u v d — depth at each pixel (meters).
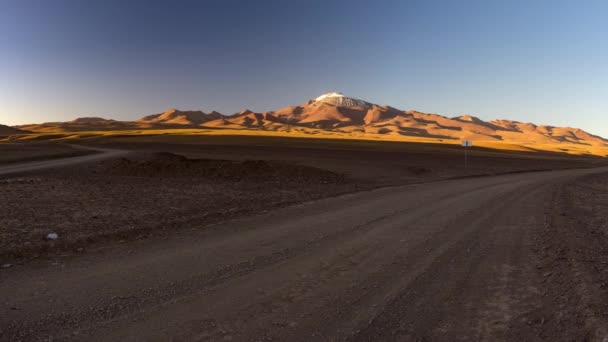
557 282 6.32
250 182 25.72
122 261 7.70
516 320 4.99
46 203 14.88
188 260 7.76
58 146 84.94
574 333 4.57
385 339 4.49
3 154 53.72
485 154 85.75
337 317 5.07
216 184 24.00
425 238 9.75
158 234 10.27
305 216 13.07
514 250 8.56
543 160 80.62
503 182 29.55
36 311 5.25
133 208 14.32
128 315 5.13
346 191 21.19
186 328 4.76
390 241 9.42
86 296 5.79
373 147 88.31
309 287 6.21
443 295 5.84
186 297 5.77
